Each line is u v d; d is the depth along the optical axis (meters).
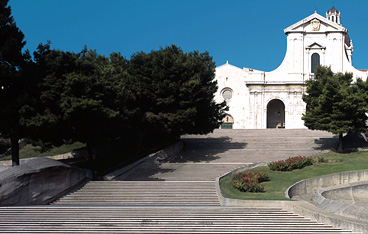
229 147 47.66
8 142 54.16
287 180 31.41
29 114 29.83
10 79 30.03
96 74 33.75
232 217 23.25
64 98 30.20
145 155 39.47
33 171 26.94
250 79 65.50
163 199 27.80
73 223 22.80
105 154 41.47
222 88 67.69
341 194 28.47
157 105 39.38
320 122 41.34
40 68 31.33
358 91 40.62
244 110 66.94
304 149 44.56
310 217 22.77
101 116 31.89
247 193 28.78
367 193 29.22
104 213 24.38
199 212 24.14
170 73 39.28
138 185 30.28
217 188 28.53
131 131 40.09
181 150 46.22
